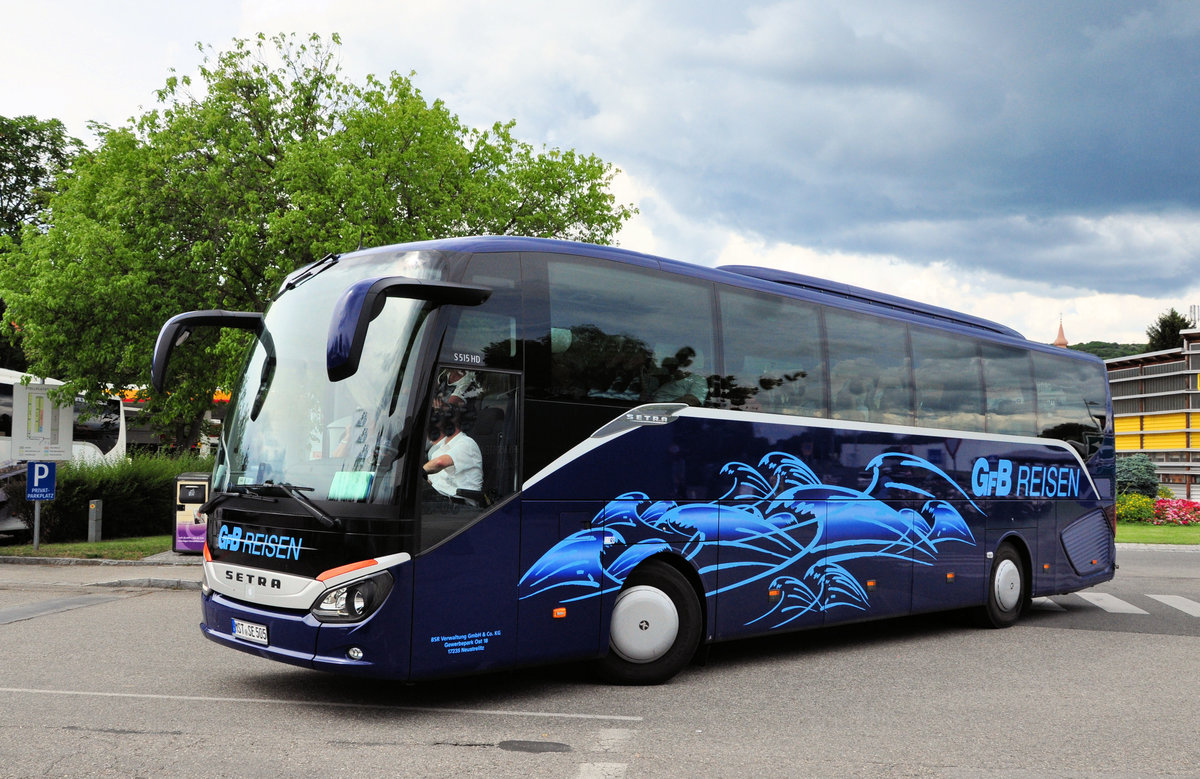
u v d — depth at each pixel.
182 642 9.41
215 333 27.03
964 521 11.15
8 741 5.75
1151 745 6.20
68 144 42.81
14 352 39.50
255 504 6.96
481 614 6.82
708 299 8.62
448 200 25.16
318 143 24.88
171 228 26.22
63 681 7.57
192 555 17.30
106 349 25.39
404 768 5.37
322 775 5.20
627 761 5.63
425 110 25.95
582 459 7.48
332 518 6.48
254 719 6.45
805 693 7.75
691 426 8.27
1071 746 6.16
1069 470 12.91
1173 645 10.41
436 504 6.64
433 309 6.79
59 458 18.14
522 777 5.25
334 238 23.20
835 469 9.56
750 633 8.62
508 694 7.51
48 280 25.25
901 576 10.23
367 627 6.35
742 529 8.59
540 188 27.97
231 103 27.41
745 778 5.35
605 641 7.58
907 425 10.48
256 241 25.52
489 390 7.01
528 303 7.33
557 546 7.29
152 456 23.58
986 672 8.76
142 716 6.45
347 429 6.75
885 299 10.94
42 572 15.38
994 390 11.84
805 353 9.44
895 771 5.55
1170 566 19.58
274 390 7.24
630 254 8.17
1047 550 12.42
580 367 7.57
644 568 7.95
